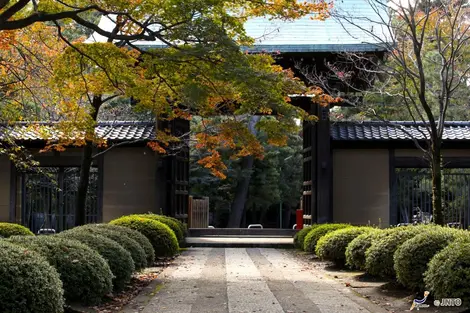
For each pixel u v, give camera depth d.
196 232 22.28
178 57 10.61
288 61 18.33
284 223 41.72
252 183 35.56
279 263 14.65
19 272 6.72
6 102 15.89
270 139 12.58
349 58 16.17
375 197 19.28
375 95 23.06
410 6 13.77
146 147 19.56
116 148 19.64
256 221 42.12
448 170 23.08
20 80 13.88
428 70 23.22
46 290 6.84
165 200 19.14
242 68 10.46
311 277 12.13
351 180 19.31
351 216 19.23
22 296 6.59
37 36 14.30
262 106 11.84
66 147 18.72
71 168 21.25
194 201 23.14
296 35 17.64
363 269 12.10
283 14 12.34
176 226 17.52
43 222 20.20
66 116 14.95
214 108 13.41
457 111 25.12
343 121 19.91
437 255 8.59
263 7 12.16
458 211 19.55
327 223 17.47
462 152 19.22
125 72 12.17
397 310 8.52
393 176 19.27
